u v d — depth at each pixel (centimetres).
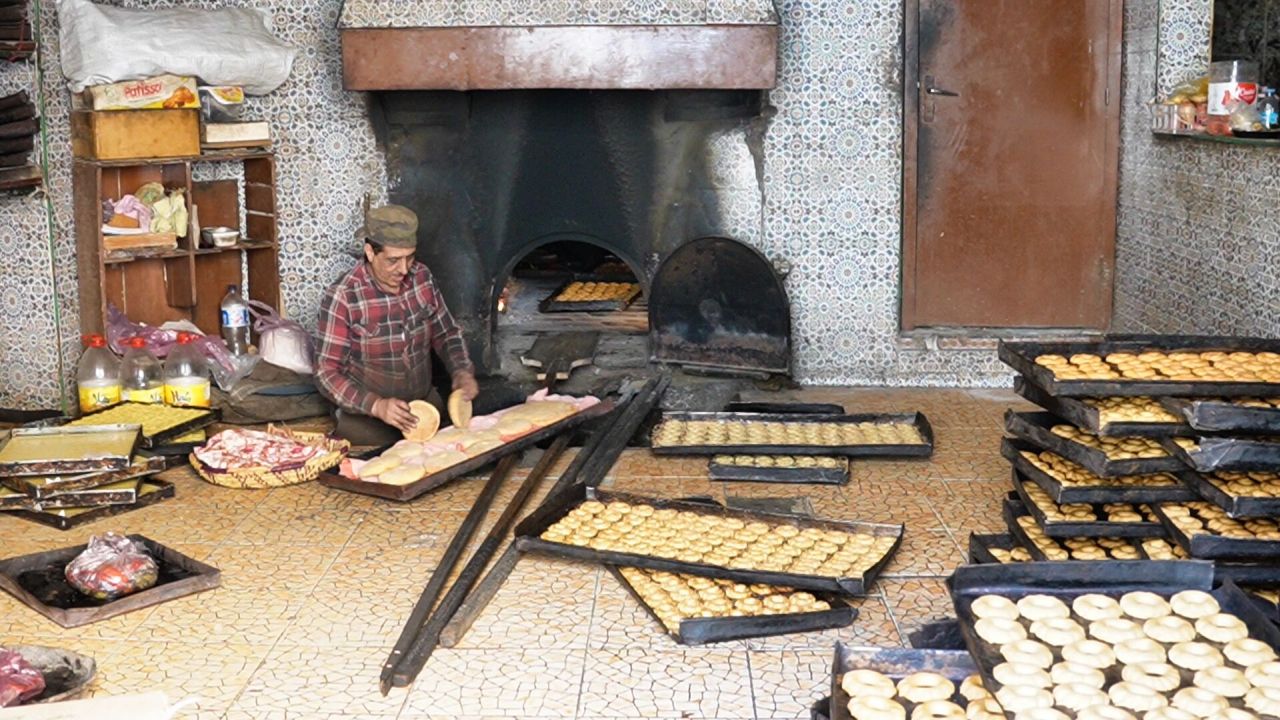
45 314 639
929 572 450
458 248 698
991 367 706
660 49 625
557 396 620
